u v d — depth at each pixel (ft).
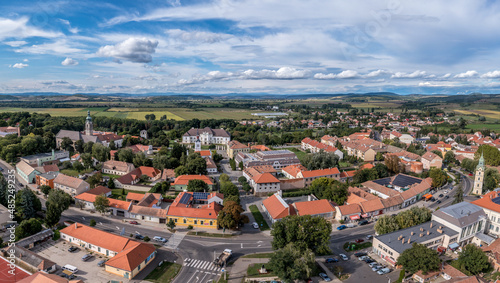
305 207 476.95
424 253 322.34
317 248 357.20
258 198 568.82
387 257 360.07
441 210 419.74
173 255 371.97
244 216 446.19
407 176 631.56
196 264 353.72
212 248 389.60
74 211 486.79
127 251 341.41
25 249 349.41
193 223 447.83
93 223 432.66
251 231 436.76
